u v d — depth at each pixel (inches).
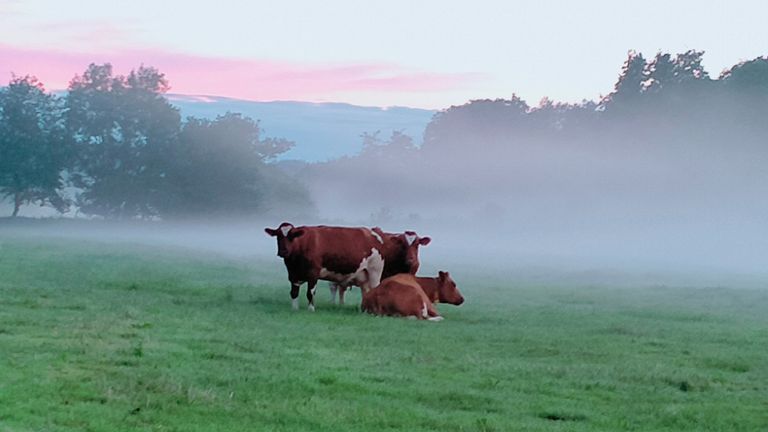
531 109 4736.7
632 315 852.0
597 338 659.4
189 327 621.0
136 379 430.0
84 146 3312.0
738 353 605.9
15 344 508.1
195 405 394.3
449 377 484.4
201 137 3324.3
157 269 1168.8
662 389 479.5
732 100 3368.6
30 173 3292.3
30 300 725.3
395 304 738.2
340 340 592.7
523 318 786.8
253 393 419.8
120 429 351.3
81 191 3538.4
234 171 3334.2
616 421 404.5
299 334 611.5
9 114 3277.6
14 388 400.2
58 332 559.5
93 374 438.9
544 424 392.8
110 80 3314.5
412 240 839.7
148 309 712.4
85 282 920.3
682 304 987.3
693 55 3659.0
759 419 417.1
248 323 658.2
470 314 804.6
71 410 372.5
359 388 442.0
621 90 3737.7
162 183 3321.9
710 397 465.7
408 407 410.0
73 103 3284.9
